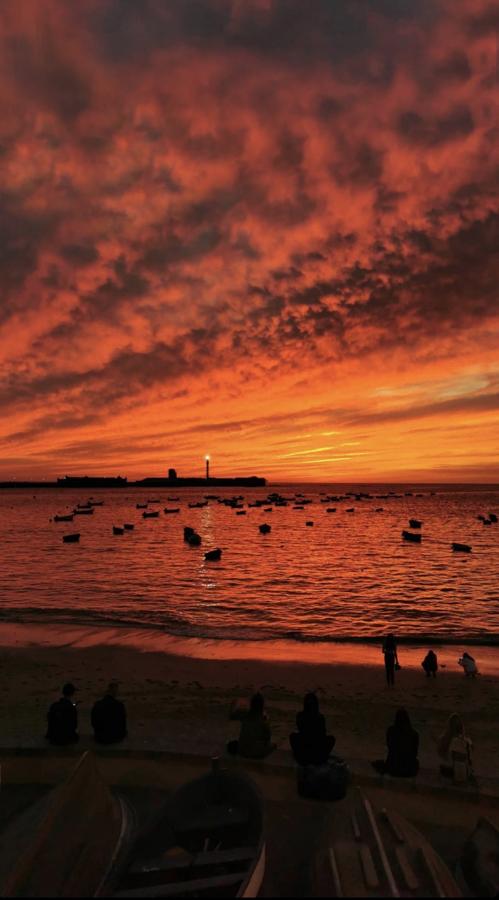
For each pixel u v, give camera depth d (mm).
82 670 17219
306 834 6395
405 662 18938
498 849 5703
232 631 24531
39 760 8555
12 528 94812
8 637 22625
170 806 5609
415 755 8047
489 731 12023
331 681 16188
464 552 58469
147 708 13039
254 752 8414
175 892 4566
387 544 67375
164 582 39531
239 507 168625
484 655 20328
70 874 4633
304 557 54844
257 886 4766
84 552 59594
